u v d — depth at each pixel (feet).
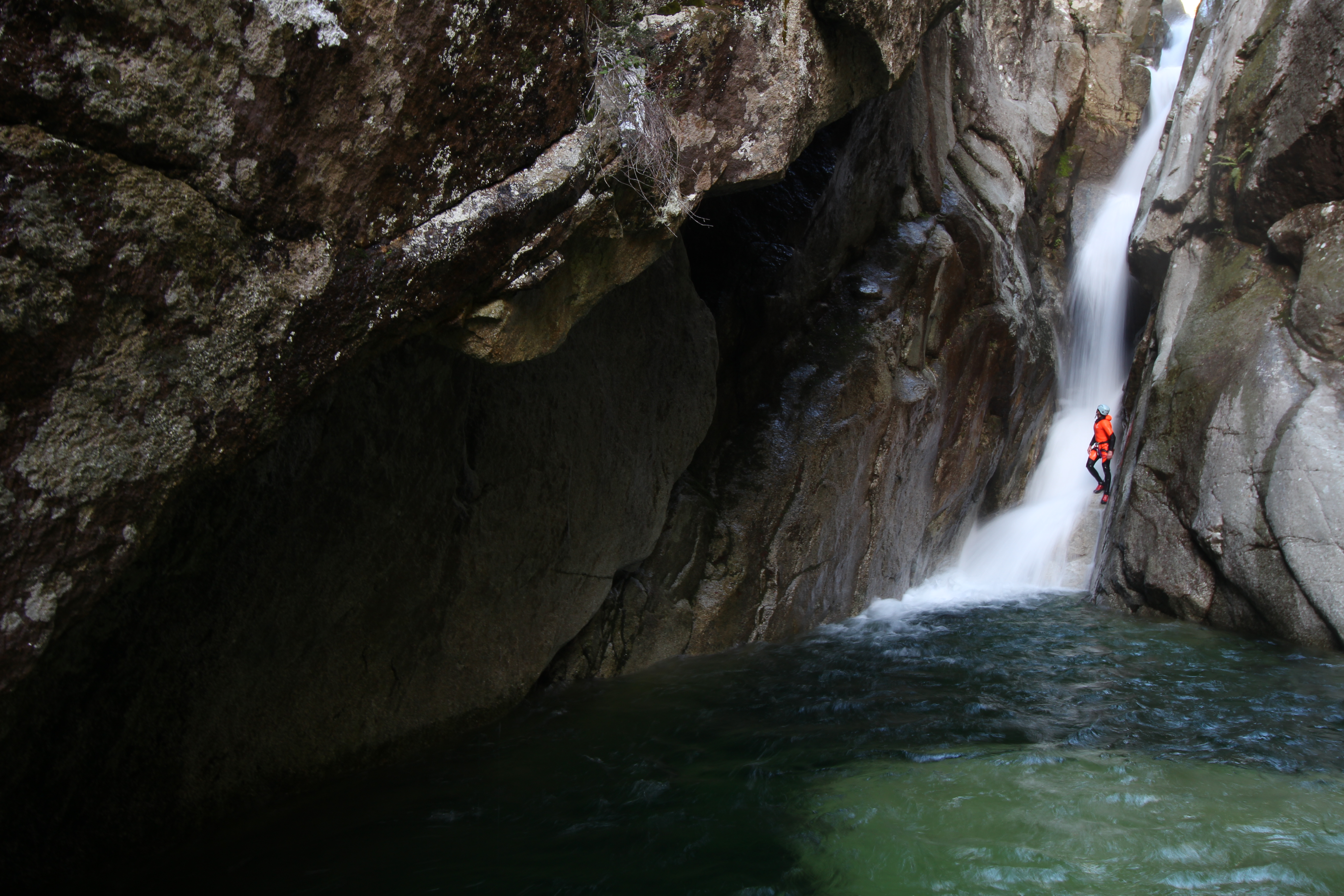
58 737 12.84
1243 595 32.04
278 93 9.20
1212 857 13.80
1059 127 53.57
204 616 14.40
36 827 12.78
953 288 38.32
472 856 14.56
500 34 11.27
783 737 20.26
